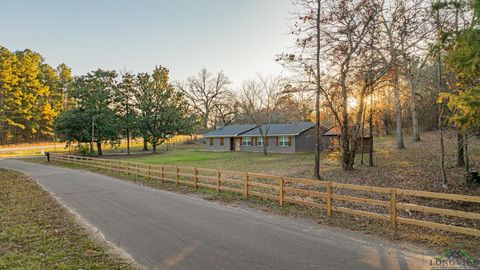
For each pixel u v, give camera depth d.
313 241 6.70
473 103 7.05
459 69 7.74
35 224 8.77
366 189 7.94
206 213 9.50
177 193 13.20
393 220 7.42
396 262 5.49
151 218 9.02
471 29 7.18
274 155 32.38
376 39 15.85
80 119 38.25
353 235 7.03
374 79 16.77
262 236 7.12
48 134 62.28
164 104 46.19
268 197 10.93
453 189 11.77
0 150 49.97
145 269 5.53
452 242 6.39
